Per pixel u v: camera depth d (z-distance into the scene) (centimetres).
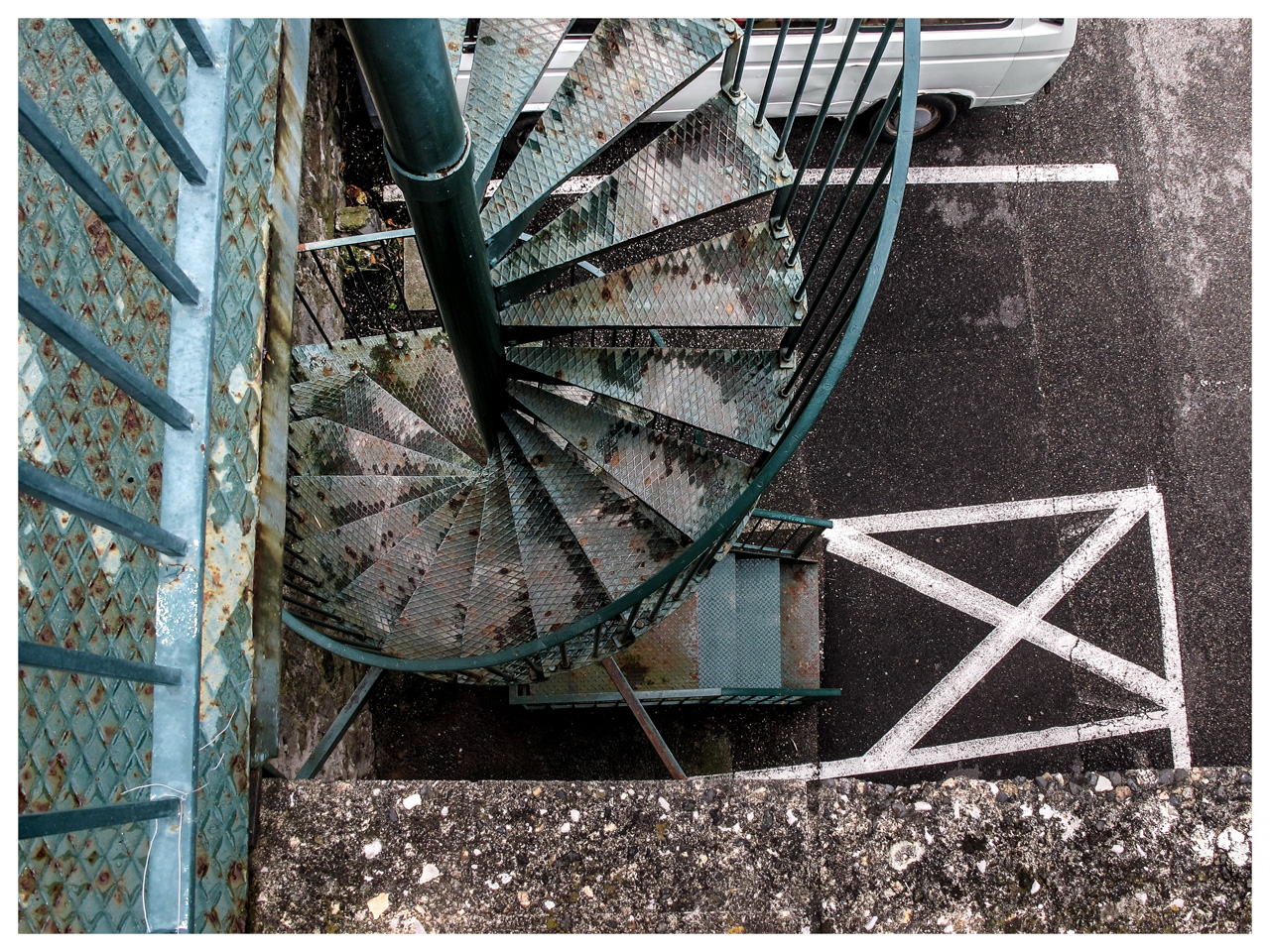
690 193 333
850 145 597
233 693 225
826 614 554
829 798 265
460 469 470
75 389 202
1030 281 587
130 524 181
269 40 234
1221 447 570
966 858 261
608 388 367
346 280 577
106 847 201
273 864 253
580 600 403
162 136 192
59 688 192
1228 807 262
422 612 420
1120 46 615
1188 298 587
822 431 569
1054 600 555
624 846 261
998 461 568
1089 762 542
